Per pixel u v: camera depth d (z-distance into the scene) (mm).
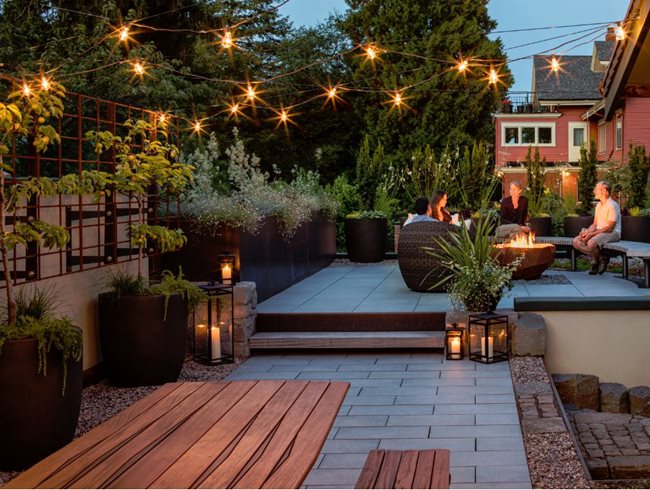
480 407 5191
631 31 7141
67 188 4965
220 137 25375
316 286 9812
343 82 28188
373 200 16969
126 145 6230
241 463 2400
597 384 6578
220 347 6859
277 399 3150
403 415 5066
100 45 15305
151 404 3094
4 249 4340
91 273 6031
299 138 28844
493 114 32031
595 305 6809
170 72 16859
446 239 8617
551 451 4145
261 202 8945
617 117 27938
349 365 6660
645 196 15172
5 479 4074
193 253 7727
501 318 6559
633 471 4703
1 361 4055
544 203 15742
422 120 26828
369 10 27828
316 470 4078
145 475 2305
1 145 4328
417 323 7383
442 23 27016
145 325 5746
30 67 14141
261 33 28625
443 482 2715
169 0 17562
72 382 4301
